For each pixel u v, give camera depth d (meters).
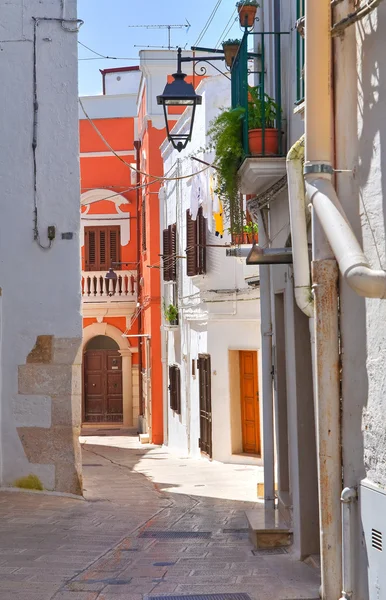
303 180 8.31
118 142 36.69
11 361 13.89
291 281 10.02
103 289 35.53
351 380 7.08
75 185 14.02
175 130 26.69
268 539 10.20
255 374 20.95
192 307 24.30
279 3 10.98
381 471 6.46
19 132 14.03
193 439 24.66
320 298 7.30
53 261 13.96
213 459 21.56
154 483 17.56
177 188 26.55
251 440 21.23
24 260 13.98
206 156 20.86
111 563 9.27
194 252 22.06
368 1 6.58
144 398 33.47
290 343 10.20
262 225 12.44
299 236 8.28
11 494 13.70
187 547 10.28
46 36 14.06
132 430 34.88
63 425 13.78
